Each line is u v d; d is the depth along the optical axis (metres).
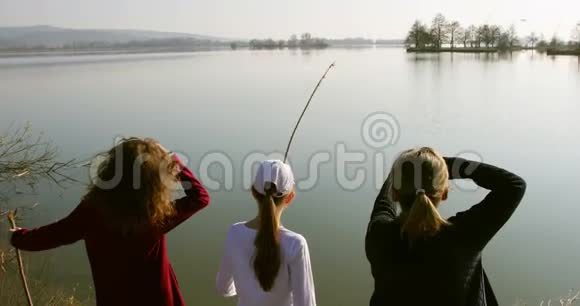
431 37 99.25
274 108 17.66
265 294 2.00
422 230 1.68
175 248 6.04
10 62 68.88
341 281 5.34
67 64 58.75
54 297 4.53
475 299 1.79
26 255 5.29
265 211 1.96
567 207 6.89
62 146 10.59
